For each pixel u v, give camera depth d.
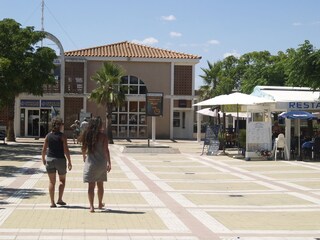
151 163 23.30
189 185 15.74
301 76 26.16
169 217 10.38
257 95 28.45
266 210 11.46
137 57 48.41
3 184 15.02
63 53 46.47
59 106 46.75
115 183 15.89
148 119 48.75
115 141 43.91
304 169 21.02
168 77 49.31
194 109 52.38
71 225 9.36
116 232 8.87
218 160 25.22
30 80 30.77
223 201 12.68
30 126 46.72
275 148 25.39
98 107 47.88
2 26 30.16
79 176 17.42
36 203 11.72
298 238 8.73
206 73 60.56
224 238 8.62
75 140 39.44
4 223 9.45
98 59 47.94
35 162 22.27
